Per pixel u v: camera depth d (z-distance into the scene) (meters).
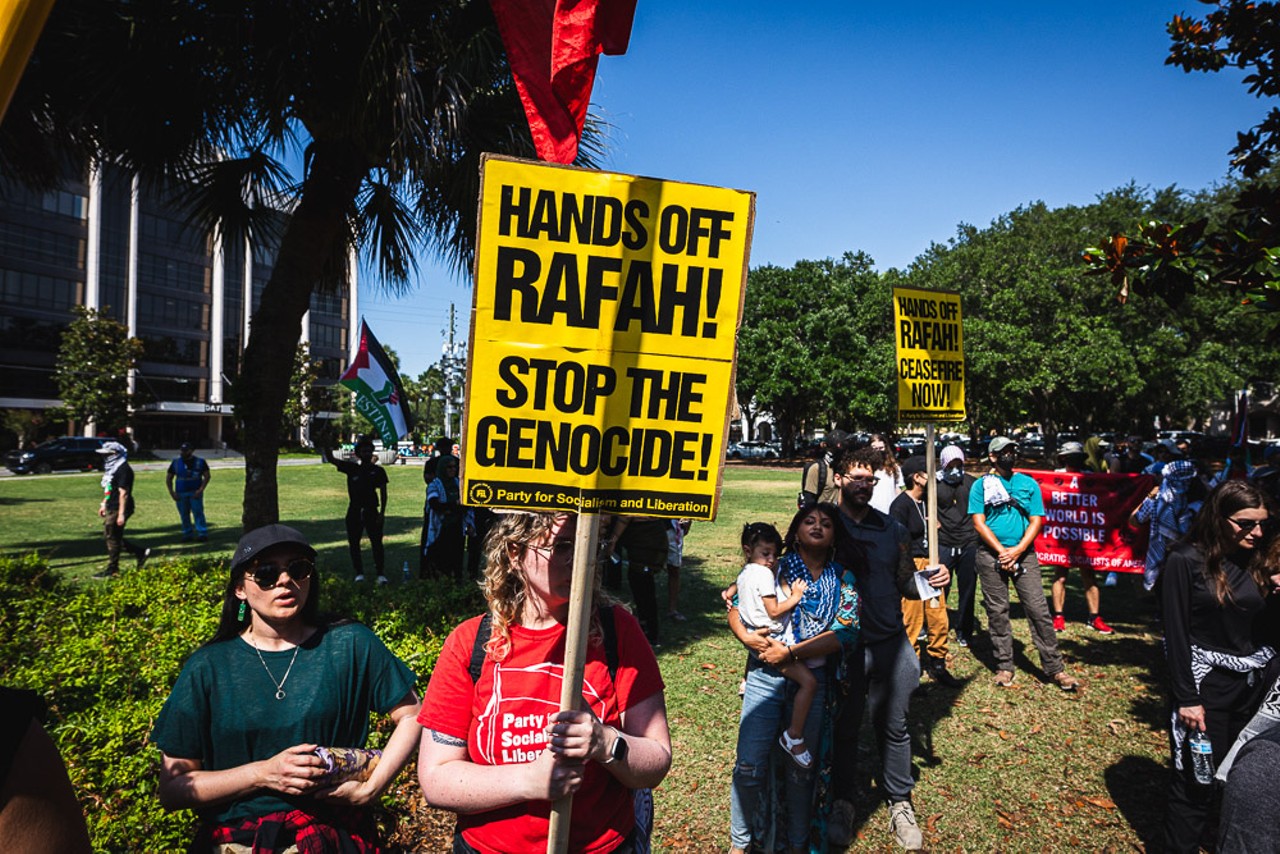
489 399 1.81
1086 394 34.72
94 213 50.47
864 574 3.61
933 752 4.62
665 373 1.89
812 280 39.53
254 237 7.27
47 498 19.81
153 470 34.69
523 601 1.88
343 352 66.88
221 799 2.04
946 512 6.59
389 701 2.26
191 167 6.38
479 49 5.46
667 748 1.86
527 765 1.69
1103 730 4.93
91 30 5.10
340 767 2.09
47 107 5.71
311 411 57.75
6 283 46.62
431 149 5.66
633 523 6.44
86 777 2.96
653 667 1.95
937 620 5.70
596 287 1.86
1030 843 3.67
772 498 20.48
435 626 5.32
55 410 44.31
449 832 3.60
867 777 4.34
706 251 1.90
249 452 6.29
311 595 2.28
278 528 2.22
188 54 5.25
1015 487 5.72
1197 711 2.98
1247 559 2.97
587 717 1.66
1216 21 4.41
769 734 3.34
